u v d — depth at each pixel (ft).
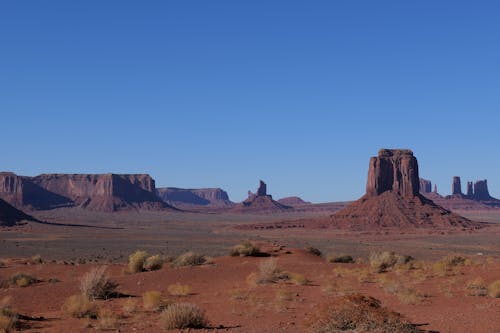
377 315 46.88
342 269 110.32
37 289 87.04
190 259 135.44
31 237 432.66
